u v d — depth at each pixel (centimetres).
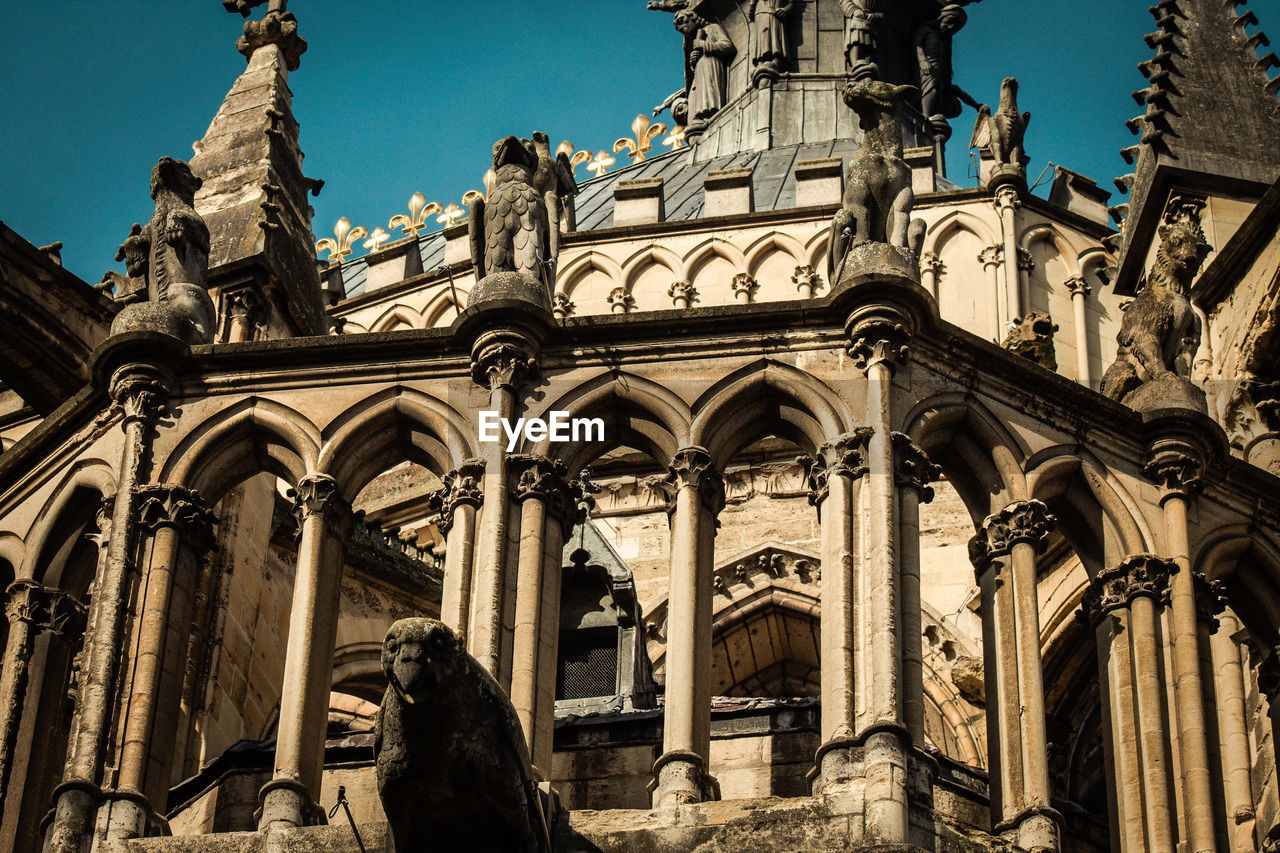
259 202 3966
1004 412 3089
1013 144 5309
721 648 4509
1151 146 4184
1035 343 3844
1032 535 3022
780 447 4612
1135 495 3117
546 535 2989
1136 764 2972
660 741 3192
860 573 2886
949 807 3011
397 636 2492
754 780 3173
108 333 4144
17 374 4109
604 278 5306
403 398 3098
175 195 3341
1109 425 3142
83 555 3253
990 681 2964
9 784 3117
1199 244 3406
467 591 2945
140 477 3081
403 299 5525
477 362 3086
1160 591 3064
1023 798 2861
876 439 2972
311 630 2970
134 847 2812
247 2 4444
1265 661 3192
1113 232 5303
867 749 2755
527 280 3136
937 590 4294
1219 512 3167
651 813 2777
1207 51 4291
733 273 5259
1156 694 2997
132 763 2889
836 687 2811
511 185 3222
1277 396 3869
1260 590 3183
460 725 2519
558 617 2981
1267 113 4219
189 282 3272
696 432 3020
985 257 5206
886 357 3023
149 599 3002
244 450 3127
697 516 2978
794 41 6738
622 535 4519
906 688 2811
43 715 3178
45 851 2822
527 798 2592
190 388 3145
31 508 3234
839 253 3152
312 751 2912
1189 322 3316
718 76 6788
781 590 4466
